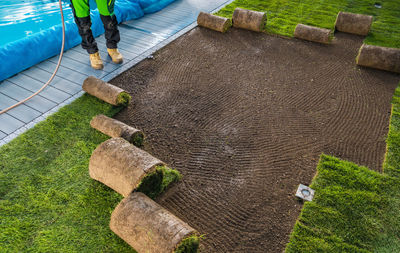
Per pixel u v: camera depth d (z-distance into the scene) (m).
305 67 5.38
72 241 2.65
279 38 6.32
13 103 4.37
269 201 3.07
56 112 4.16
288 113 4.30
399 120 4.11
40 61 5.39
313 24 6.77
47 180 3.20
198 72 5.20
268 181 3.29
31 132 3.83
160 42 6.11
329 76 5.14
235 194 3.15
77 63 5.37
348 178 3.28
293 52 5.84
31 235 2.69
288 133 3.95
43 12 7.36
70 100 4.43
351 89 4.80
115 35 5.17
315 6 7.65
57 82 4.85
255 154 3.64
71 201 2.99
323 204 3.01
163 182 3.18
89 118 4.07
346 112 4.31
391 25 6.71
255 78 5.07
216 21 6.45
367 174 3.33
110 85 4.33
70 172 3.29
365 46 5.32
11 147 3.60
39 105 4.33
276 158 3.58
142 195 2.64
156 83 4.89
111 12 4.88
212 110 4.34
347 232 2.76
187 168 3.44
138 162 2.78
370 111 4.32
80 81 4.89
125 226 2.45
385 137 3.86
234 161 3.55
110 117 4.13
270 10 7.45
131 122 4.07
